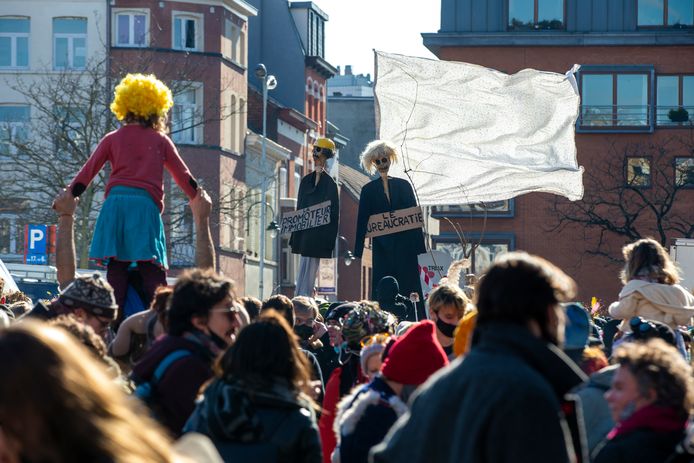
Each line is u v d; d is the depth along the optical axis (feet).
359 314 31.27
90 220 155.63
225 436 20.85
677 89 205.98
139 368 22.49
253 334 21.38
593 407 23.52
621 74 206.18
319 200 50.37
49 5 201.05
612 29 206.18
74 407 10.43
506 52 207.31
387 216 48.96
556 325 15.81
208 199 35.53
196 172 207.00
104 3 200.64
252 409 21.04
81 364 10.66
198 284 22.90
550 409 14.43
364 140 361.30
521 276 15.58
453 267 43.83
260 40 276.21
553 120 52.42
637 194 206.28
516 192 52.31
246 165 225.35
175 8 203.41
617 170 205.36
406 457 15.05
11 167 186.19
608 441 19.49
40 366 10.48
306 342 40.86
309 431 21.29
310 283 50.90
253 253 231.91
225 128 212.84
